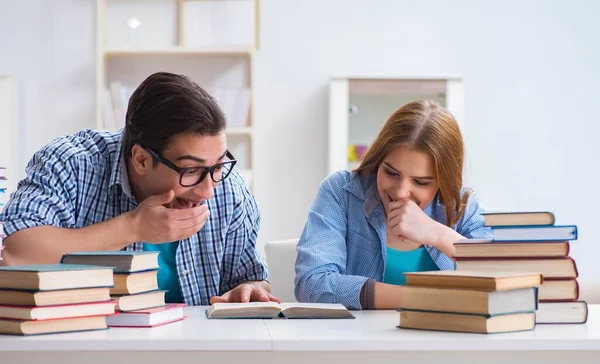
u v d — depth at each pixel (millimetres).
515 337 1396
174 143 1820
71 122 4820
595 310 1838
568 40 4926
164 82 1860
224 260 2213
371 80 4812
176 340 1342
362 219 2211
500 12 4918
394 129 2051
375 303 1917
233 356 1395
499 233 1646
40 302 1405
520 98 4930
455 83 4832
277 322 1609
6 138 4770
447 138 2023
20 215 1945
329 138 4781
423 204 2098
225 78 4848
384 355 1410
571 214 4949
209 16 4809
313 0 4875
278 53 4867
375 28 4895
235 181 2221
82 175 2062
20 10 4805
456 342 1364
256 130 4875
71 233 1891
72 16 4824
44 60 4812
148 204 1880
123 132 2074
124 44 4762
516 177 4930
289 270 2508
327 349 1351
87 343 1337
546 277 1604
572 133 4938
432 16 4898
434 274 1501
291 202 4875
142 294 1566
